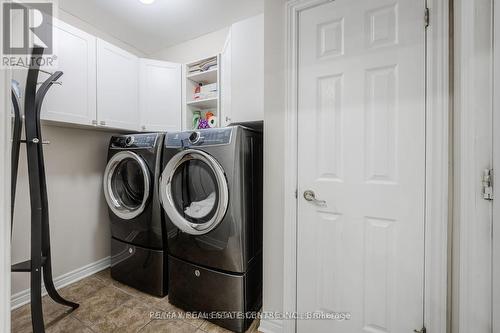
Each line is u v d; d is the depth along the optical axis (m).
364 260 1.19
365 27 1.17
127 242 1.96
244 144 1.48
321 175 1.29
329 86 1.26
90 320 1.54
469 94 0.74
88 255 2.13
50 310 1.63
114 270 2.05
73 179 2.02
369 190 1.17
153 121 2.23
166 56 2.72
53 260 1.90
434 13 1.03
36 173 1.30
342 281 1.24
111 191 2.05
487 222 0.69
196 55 2.51
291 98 1.34
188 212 1.61
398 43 1.10
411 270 1.09
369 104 1.17
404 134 1.09
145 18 2.14
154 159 1.79
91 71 1.80
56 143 1.91
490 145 0.68
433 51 1.03
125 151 1.92
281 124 1.38
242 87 1.86
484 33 0.69
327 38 1.26
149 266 1.84
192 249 1.57
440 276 1.02
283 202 1.39
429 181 1.04
